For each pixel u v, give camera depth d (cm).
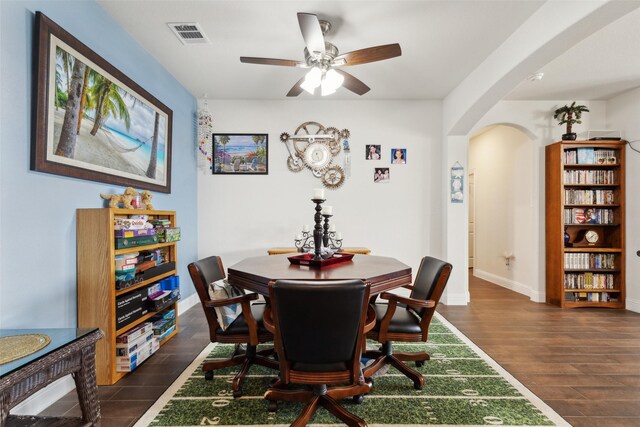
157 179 281
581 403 173
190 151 365
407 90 359
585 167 378
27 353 106
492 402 173
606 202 367
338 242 296
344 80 251
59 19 176
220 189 387
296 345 131
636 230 347
